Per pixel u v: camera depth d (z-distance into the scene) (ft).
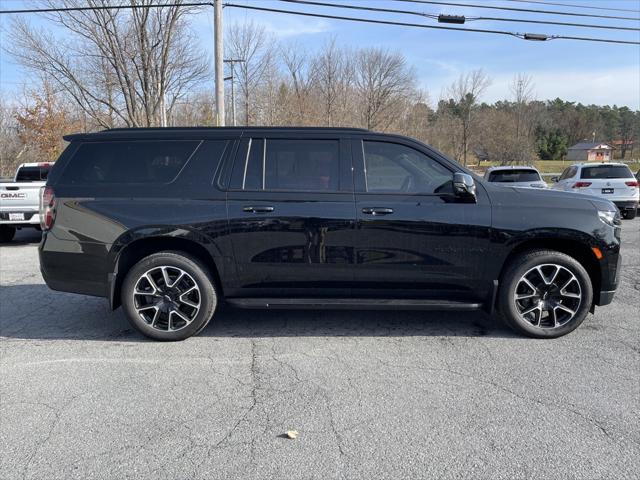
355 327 15.83
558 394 11.09
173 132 14.75
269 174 14.42
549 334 14.49
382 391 11.34
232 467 8.60
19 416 10.37
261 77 116.26
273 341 14.64
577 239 14.06
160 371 12.57
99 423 10.08
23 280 23.24
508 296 14.37
